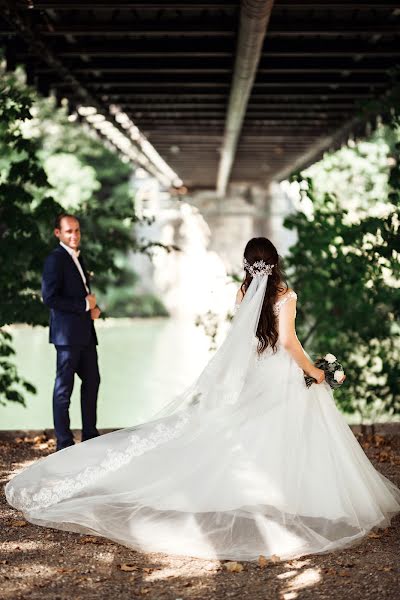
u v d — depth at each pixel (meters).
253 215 39.78
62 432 7.11
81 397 7.32
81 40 9.74
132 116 15.80
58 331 7.09
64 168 28.92
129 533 4.98
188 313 38.09
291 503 5.02
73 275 7.16
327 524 5.00
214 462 5.18
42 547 4.93
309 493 5.07
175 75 11.78
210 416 5.38
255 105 14.06
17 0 7.59
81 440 7.68
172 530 4.97
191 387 5.52
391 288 9.91
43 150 30.09
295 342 5.32
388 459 7.14
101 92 12.80
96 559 4.75
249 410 5.32
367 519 5.11
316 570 4.56
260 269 5.45
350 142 15.76
